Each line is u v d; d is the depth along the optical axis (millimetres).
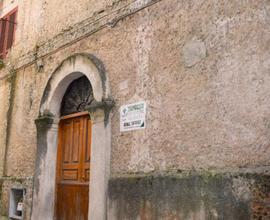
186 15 4758
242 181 3777
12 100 8414
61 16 7234
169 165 4605
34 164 7168
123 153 5262
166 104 4793
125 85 5438
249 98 3900
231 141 3988
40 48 7691
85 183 6199
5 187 7965
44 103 6988
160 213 4539
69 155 6719
